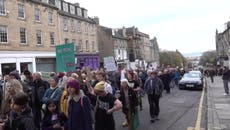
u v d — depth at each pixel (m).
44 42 34.09
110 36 56.25
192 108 14.90
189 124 10.77
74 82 5.98
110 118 6.63
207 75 55.47
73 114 5.95
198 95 21.61
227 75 20.64
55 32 36.34
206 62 111.44
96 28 49.09
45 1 35.28
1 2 28.38
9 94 6.53
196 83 26.23
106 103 6.55
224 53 73.62
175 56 113.12
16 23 29.94
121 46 63.91
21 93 4.65
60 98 7.54
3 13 28.56
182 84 26.83
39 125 9.65
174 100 18.50
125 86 9.58
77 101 6.01
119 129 10.03
